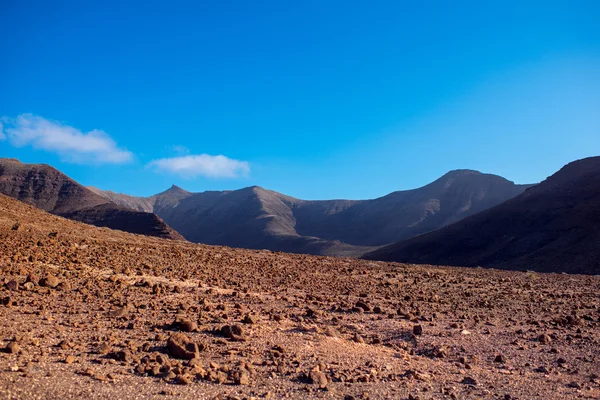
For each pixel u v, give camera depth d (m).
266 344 9.67
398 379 8.24
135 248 26.16
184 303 12.57
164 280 16.86
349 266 31.14
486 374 9.12
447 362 9.91
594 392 8.27
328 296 17.33
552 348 11.23
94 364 7.39
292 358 8.90
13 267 15.10
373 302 16.75
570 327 14.02
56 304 11.41
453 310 16.20
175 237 139.88
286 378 7.72
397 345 10.98
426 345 11.12
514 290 23.02
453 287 23.42
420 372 8.91
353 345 10.44
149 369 7.25
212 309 12.46
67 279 14.77
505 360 10.21
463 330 12.67
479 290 22.59
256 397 6.67
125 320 10.64
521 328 13.62
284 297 15.54
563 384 8.73
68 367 7.08
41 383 6.20
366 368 8.77
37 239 22.47
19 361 7.00
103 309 11.35
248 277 20.94
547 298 20.61
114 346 8.52
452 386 8.15
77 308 11.24
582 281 29.56
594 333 13.27
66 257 18.91
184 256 26.22
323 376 7.71
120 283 14.97
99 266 18.03
